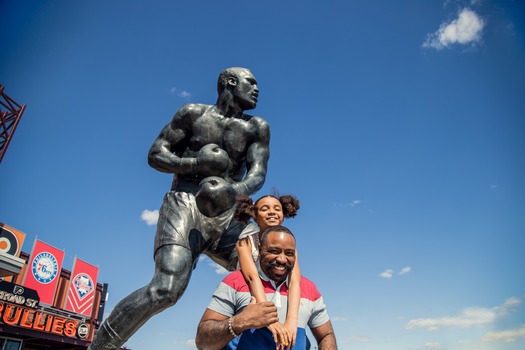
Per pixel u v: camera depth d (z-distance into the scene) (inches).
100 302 1203.9
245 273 106.3
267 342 96.4
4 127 855.1
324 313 112.0
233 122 197.5
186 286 159.8
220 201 168.9
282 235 104.6
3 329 834.8
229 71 203.9
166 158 189.8
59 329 982.4
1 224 824.3
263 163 194.2
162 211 178.2
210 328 92.9
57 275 1040.8
